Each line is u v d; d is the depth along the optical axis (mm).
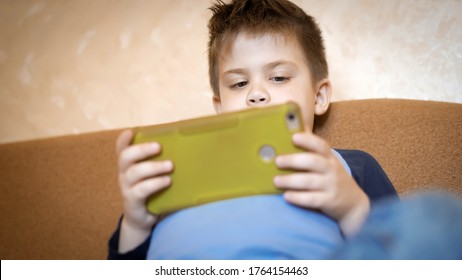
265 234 525
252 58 789
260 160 516
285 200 551
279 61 779
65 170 1056
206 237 536
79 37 1284
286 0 947
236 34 814
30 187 1058
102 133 1076
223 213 544
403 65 1046
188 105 1161
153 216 602
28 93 1283
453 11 1039
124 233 634
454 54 1020
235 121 517
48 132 1243
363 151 832
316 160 504
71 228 1010
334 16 1103
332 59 1081
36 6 1338
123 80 1227
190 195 549
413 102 908
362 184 740
